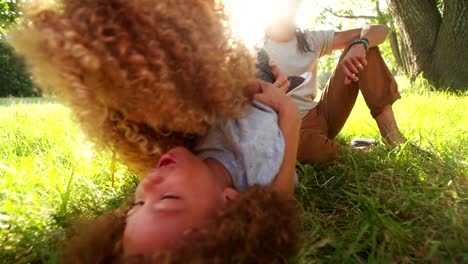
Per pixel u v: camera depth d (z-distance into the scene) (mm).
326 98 2205
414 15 7371
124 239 928
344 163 1964
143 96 1019
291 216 956
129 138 1165
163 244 876
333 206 1588
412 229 1314
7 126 3545
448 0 6992
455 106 4090
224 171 1175
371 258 1154
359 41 2111
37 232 1427
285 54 2191
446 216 1343
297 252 955
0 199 1662
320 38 2271
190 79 1048
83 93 1001
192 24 1047
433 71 7238
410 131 2758
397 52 14148
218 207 965
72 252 988
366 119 3436
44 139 2996
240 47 1164
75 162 2211
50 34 954
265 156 1195
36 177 1916
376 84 2215
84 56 942
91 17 963
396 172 1811
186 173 1010
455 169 1851
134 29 990
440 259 1158
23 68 1098
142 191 1000
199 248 827
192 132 1168
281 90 1365
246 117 1229
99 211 1590
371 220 1319
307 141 1940
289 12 2127
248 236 860
